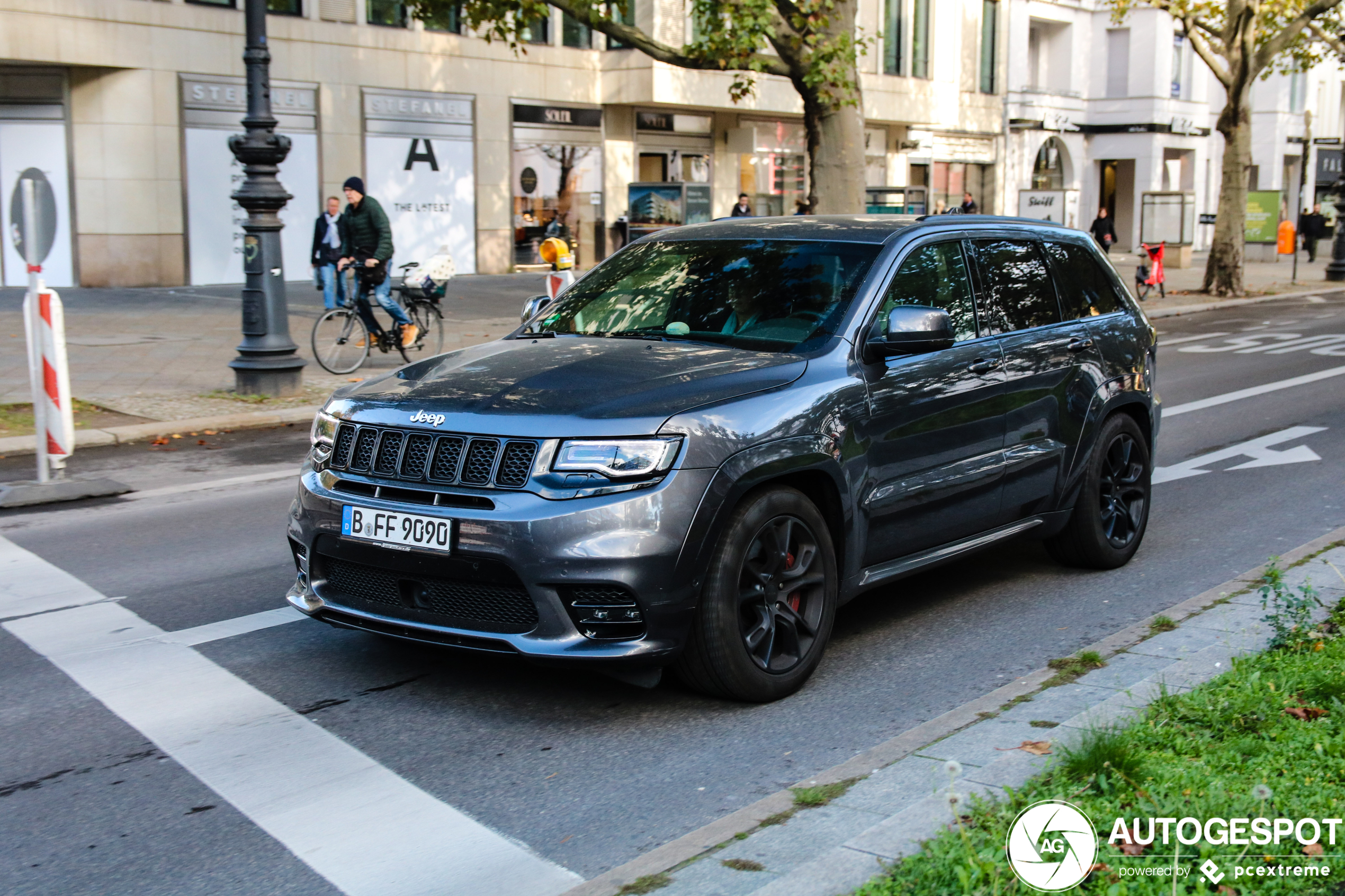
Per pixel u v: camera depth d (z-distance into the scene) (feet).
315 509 15.17
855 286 16.98
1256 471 30.48
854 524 16.01
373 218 46.26
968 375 17.81
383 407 15.08
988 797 11.43
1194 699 13.53
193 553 22.91
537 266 98.02
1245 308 85.20
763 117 113.50
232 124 80.59
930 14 127.95
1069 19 148.36
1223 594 18.54
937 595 20.34
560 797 12.81
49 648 17.49
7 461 31.76
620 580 13.56
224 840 11.86
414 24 88.48
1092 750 11.89
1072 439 20.12
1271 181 171.94
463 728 14.58
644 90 98.17
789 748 14.03
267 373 40.11
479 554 13.70
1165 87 150.92
